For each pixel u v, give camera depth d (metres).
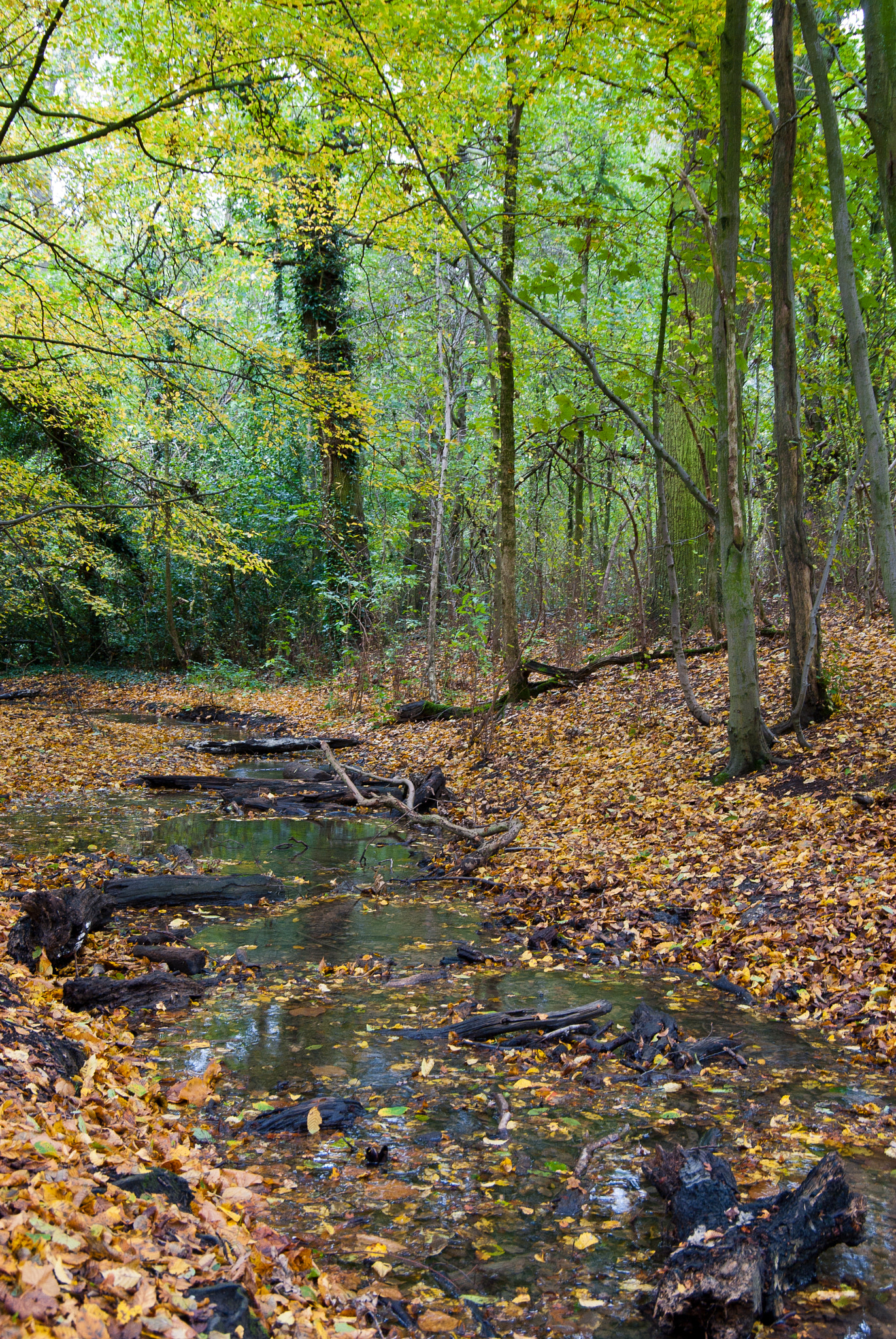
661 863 7.75
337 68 8.11
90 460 19.69
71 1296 1.94
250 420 21.97
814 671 10.05
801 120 9.50
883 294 11.84
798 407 9.41
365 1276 2.75
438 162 9.27
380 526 23.27
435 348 19.67
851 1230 2.90
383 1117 3.88
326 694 21.20
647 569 18.20
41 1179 2.39
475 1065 4.48
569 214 10.80
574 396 18.05
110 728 18.03
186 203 10.27
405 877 8.54
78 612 28.16
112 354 9.53
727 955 5.94
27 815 10.41
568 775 11.21
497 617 18.75
